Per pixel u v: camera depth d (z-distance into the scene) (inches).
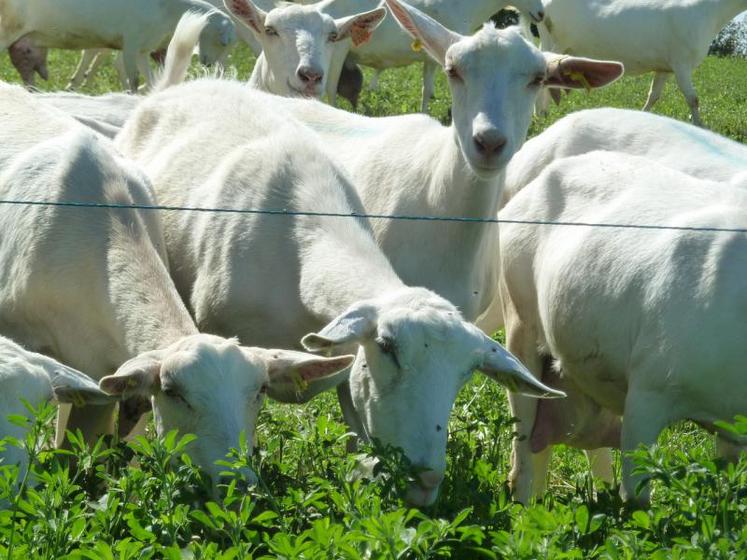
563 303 305.4
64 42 747.4
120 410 270.8
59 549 197.2
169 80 428.8
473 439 299.0
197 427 237.6
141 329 270.4
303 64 474.9
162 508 212.5
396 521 196.1
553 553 194.4
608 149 376.2
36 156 305.3
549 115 817.5
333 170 315.6
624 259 293.7
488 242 328.2
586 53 834.2
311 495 219.3
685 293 280.2
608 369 299.4
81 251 284.8
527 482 316.2
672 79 1190.3
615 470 315.9
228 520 201.0
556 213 318.0
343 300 281.4
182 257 319.6
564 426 324.2
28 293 289.1
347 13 749.3
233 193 312.5
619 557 203.2
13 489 221.5
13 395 232.8
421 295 261.9
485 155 301.9
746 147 382.6
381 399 251.4
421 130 339.0
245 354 246.1
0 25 735.1
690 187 305.4
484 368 259.8
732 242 280.4
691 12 796.6
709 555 197.6
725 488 219.1
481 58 306.7
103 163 303.3
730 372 275.6
